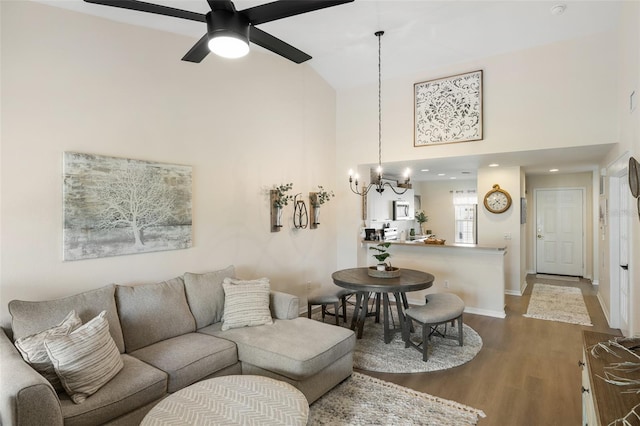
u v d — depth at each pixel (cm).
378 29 384
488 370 320
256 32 218
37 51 253
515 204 607
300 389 251
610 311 436
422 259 535
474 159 497
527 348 369
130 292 280
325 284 537
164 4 274
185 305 309
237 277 400
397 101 512
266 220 437
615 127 376
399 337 402
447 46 422
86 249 276
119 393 203
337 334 293
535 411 256
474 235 938
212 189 374
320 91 530
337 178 565
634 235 320
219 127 381
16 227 244
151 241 317
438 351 360
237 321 311
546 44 410
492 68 441
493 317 476
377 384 295
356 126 549
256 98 425
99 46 285
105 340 220
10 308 224
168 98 333
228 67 391
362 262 567
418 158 495
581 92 391
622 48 345
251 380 219
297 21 360
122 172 297
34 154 252
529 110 419
